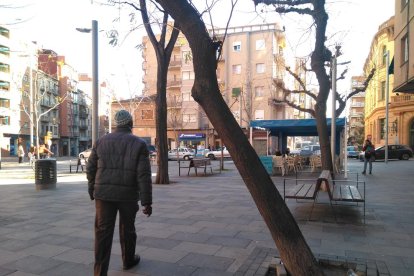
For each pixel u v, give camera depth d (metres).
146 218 7.06
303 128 21.12
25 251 5.01
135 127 54.59
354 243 5.33
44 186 11.67
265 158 16.69
